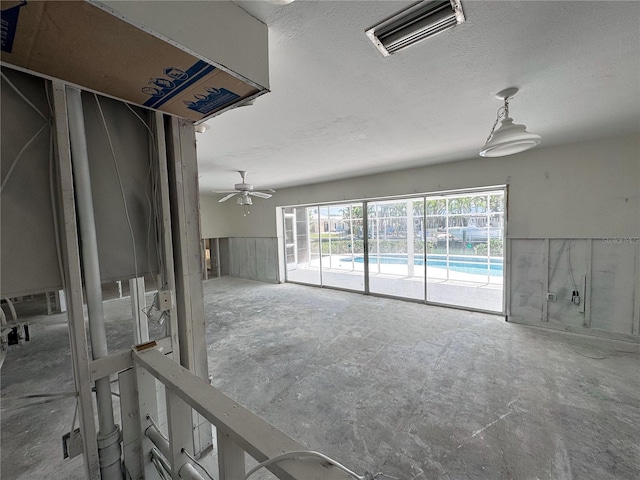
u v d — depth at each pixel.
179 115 1.56
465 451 1.81
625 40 1.44
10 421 2.24
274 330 4.08
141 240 1.51
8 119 1.08
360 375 2.78
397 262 7.20
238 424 0.84
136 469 1.36
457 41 1.42
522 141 2.00
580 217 3.50
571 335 3.57
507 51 1.52
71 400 2.52
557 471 1.64
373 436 1.97
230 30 1.11
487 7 1.19
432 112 2.34
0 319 1.70
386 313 4.68
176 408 1.13
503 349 3.23
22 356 3.33
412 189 4.86
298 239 8.04
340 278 7.34
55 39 0.88
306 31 1.31
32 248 1.14
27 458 1.88
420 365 2.93
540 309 3.85
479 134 2.93
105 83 1.19
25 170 1.12
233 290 6.78
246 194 5.38
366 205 5.80
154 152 1.52
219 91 1.29
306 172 4.93
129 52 0.98
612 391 2.38
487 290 6.03
